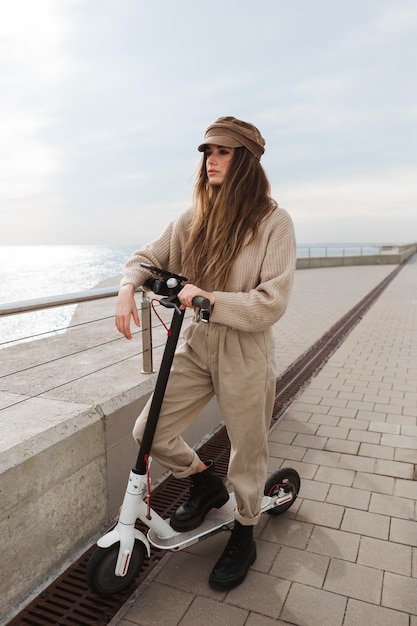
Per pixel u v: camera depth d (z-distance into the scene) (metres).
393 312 9.55
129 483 1.88
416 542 2.30
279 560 2.18
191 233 2.00
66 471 2.11
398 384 4.80
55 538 2.09
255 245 1.88
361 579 2.04
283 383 4.86
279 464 3.13
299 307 10.37
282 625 1.80
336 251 26.62
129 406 2.51
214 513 2.24
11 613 1.87
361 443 3.43
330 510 2.59
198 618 1.84
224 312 1.75
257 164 1.91
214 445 3.47
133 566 1.95
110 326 4.61
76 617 1.85
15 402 2.42
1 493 1.79
